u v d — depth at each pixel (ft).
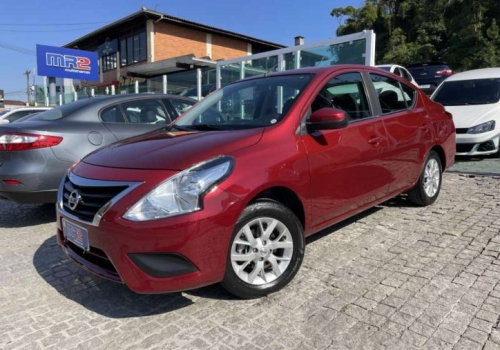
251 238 9.41
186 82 49.70
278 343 8.05
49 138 14.90
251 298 9.74
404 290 9.87
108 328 8.84
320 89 11.62
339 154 11.25
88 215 9.10
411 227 14.21
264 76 13.50
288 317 8.93
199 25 88.89
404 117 14.32
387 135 13.21
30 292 10.61
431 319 8.61
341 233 13.87
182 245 8.28
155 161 9.06
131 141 11.25
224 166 8.90
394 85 14.79
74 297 10.30
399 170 13.98
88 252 9.23
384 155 13.03
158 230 8.18
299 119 10.69
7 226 16.30
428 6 103.86
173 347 8.07
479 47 89.61
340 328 8.44
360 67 13.50
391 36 104.78
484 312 8.77
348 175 11.61
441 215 15.35
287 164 9.86
